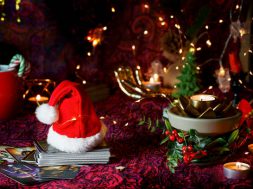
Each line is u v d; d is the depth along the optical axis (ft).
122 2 4.75
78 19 4.69
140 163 3.12
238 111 3.10
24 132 3.70
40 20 4.62
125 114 4.03
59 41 4.70
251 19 4.40
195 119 2.95
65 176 2.93
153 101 4.25
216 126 2.96
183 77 4.10
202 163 3.02
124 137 3.58
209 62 4.72
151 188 2.83
